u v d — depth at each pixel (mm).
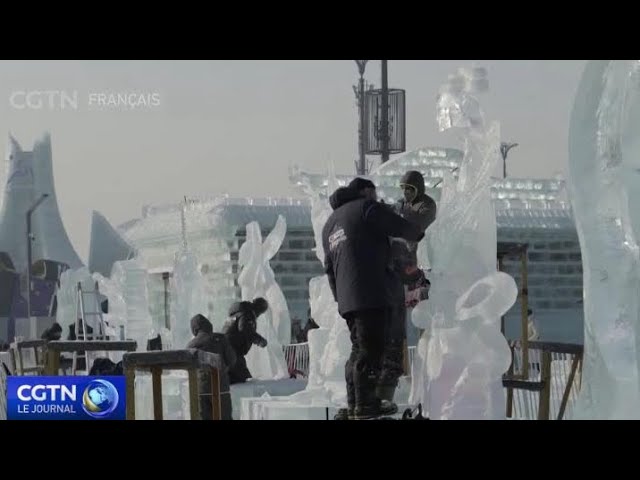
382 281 7242
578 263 26359
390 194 17938
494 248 7281
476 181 7312
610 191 5801
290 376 14414
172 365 6352
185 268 15867
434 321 7223
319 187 13414
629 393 5754
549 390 8359
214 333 10086
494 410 7082
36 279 38281
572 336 25500
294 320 22703
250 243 15047
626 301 5777
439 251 7281
